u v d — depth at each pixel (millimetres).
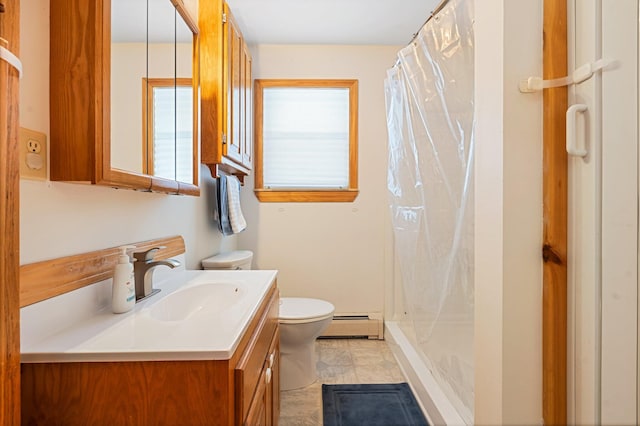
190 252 1844
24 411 706
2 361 572
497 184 943
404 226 2113
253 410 893
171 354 712
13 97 592
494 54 956
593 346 833
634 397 763
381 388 1962
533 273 919
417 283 1972
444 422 1461
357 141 2746
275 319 1446
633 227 758
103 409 706
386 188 2756
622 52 764
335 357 2361
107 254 1032
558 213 886
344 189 2750
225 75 1809
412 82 1891
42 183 799
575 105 835
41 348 723
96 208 1001
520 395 918
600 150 810
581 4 853
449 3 1480
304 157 2770
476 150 1071
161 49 1213
